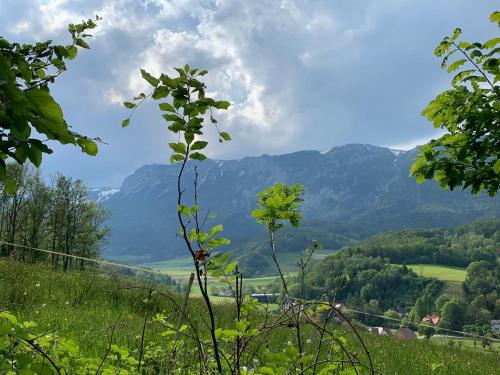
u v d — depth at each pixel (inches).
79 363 120.9
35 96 62.1
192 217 91.8
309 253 120.2
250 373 107.6
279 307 116.9
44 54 111.9
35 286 390.3
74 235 2098.9
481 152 231.8
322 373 109.4
